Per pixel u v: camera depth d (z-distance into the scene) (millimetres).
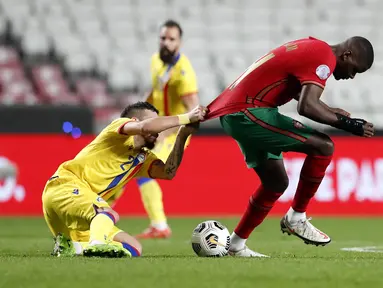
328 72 19922
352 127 20016
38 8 63656
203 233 21375
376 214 48531
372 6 66812
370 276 15766
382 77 62500
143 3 65125
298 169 47844
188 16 65250
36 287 13984
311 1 66750
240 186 48719
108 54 62062
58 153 47375
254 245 28406
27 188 47438
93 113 47562
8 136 47156
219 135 48656
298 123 20250
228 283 14500
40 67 59656
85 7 64375
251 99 20344
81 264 17625
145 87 60625
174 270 16453
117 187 21641
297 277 15461
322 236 21844
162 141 29984
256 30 65312
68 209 20656
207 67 62562
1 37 61344
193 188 48438
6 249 25656
